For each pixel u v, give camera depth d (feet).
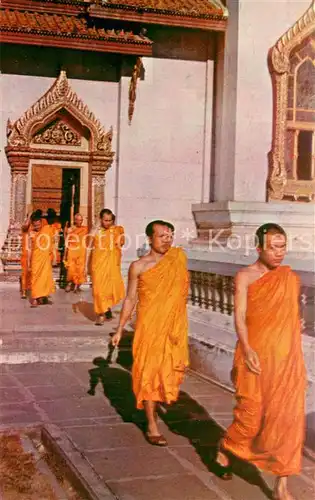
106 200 43.88
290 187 41.73
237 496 12.91
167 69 43.88
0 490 13.51
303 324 19.02
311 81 42.14
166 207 44.11
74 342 26.43
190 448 15.72
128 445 15.88
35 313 32.17
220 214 40.27
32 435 16.83
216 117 44.09
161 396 15.76
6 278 41.57
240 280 12.68
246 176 41.16
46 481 14.07
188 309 25.98
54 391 21.04
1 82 41.68
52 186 47.11
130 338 26.99
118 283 29.81
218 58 43.70
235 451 12.73
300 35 40.63
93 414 18.56
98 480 13.33
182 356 15.94
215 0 42.80
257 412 12.28
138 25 41.52
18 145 41.68
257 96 41.11
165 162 44.11
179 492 13.05
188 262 26.37
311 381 16.34
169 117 44.04
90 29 40.83
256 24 41.01
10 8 41.19
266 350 12.24
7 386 21.48
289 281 12.44
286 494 12.42
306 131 42.70
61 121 43.24
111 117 43.65
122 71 42.98
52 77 42.50
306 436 15.72
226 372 21.65
